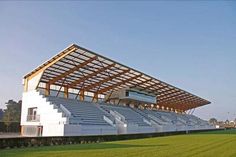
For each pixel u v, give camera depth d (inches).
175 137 1795.0
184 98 3267.7
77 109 1827.0
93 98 2276.1
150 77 2143.2
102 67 1787.6
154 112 3043.8
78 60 1622.8
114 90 2425.0
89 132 1640.0
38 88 1793.8
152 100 2736.2
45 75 1775.3
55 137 1098.1
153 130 2422.5
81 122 1663.4
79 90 2117.4
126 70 1913.1
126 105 2667.3
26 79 1770.4
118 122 1999.3
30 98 1707.7
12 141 920.3
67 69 1713.8
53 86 1913.1
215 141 1360.7
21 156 668.1
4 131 2242.9
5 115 3563.0
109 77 2014.0
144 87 2522.1
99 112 2014.0
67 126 1502.2
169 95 2992.1
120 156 700.7
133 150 855.7
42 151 790.5
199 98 3321.9
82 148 911.7
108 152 788.0
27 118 1699.1
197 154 774.5
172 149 906.7
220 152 834.2
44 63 1625.2
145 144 1138.7
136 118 2397.9
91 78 1968.5
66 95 1995.6
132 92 2431.1
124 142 1277.1
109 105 2327.8
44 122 1604.3
